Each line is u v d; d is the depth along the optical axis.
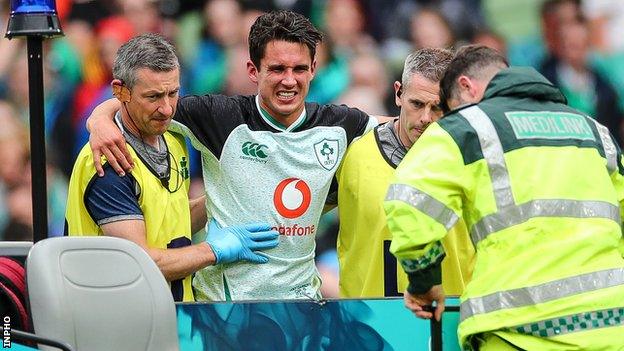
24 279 16.09
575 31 32.91
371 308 18.09
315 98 31.92
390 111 32.31
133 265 16.42
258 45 18.53
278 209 18.92
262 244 18.75
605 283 14.78
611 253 15.07
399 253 14.70
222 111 18.83
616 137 33.03
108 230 17.72
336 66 32.12
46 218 17.12
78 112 31.41
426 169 14.68
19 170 31.52
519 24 33.03
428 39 32.56
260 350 17.88
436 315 15.47
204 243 18.27
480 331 14.80
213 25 31.95
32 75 17.11
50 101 31.23
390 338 18.03
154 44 17.72
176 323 16.62
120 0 31.70
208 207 19.19
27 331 15.80
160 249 17.83
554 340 14.59
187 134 18.81
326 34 32.09
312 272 19.56
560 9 32.94
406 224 14.55
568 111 15.55
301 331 18.00
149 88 17.53
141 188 17.97
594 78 33.06
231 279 18.86
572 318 14.60
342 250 20.20
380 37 32.34
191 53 31.98
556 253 14.71
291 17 18.59
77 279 15.82
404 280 19.55
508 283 14.71
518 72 15.51
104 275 16.09
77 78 31.41
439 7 32.66
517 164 14.89
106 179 17.75
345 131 19.48
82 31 31.50
